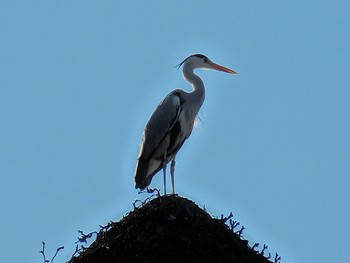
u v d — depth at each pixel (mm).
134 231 15836
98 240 16062
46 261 15898
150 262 15266
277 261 16156
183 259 15273
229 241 15781
